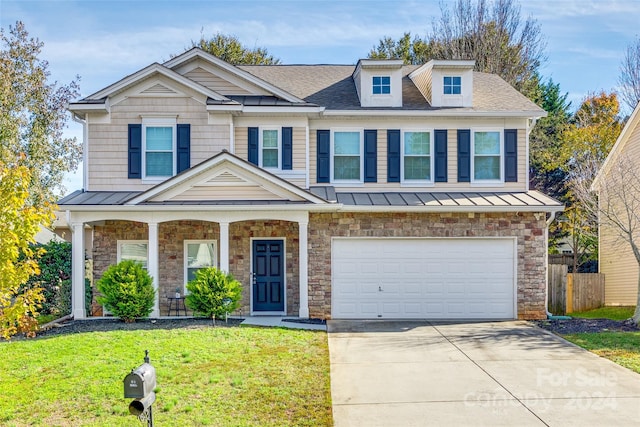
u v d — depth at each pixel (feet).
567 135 100.32
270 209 51.13
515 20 122.31
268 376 32.04
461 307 54.13
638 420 26.25
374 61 58.49
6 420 25.52
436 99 58.85
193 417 26.02
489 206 52.85
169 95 55.47
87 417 25.84
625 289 73.00
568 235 107.65
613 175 65.98
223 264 51.42
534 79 119.75
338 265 53.88
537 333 46.26
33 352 36.09
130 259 55.88
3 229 26.68
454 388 31.09
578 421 26.14
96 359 34.22
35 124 84.33
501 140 57.98
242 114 56.29
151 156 55.52
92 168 55.31
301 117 56.80
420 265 54.13
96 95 55.11
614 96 106.42
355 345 41.55
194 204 50.75
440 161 57.88
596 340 42.78
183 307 55.31
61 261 57.52
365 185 57.72
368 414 27.14
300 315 52.49
